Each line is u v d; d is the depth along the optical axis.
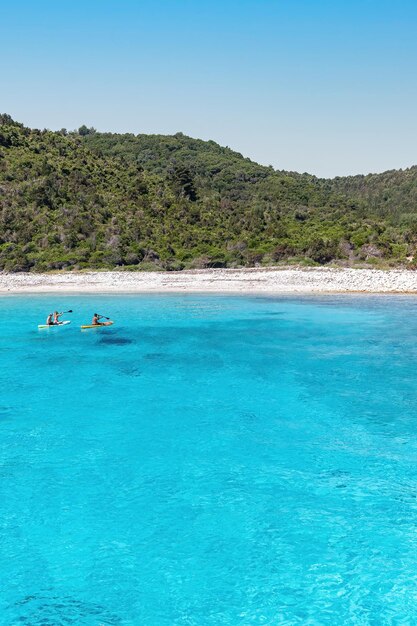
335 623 11.88
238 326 42.94
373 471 18.47
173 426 22.45
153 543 14.60
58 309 51.97
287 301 54.88
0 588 12.99
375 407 24.30
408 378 28.41
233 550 14.31
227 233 89.56
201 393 26.53
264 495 16.95
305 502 16.53
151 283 67.12
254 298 57.12
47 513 16.00
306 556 14.03
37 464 19.12
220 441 20.95
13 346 37.00
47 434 21.70
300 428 22.14
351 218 104.69
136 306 53.31
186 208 96.12
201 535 14.95
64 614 12.19
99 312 50.12
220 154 181.62
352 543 14.54
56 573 13.50
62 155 110.56
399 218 126.06
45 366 31.66
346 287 61.56
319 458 19.45
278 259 78.38
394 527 15.21
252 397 25.86
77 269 74.88
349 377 28.69
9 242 80.75
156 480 17.97
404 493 17.02
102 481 17.92
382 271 68.50
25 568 13.66
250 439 21.12
